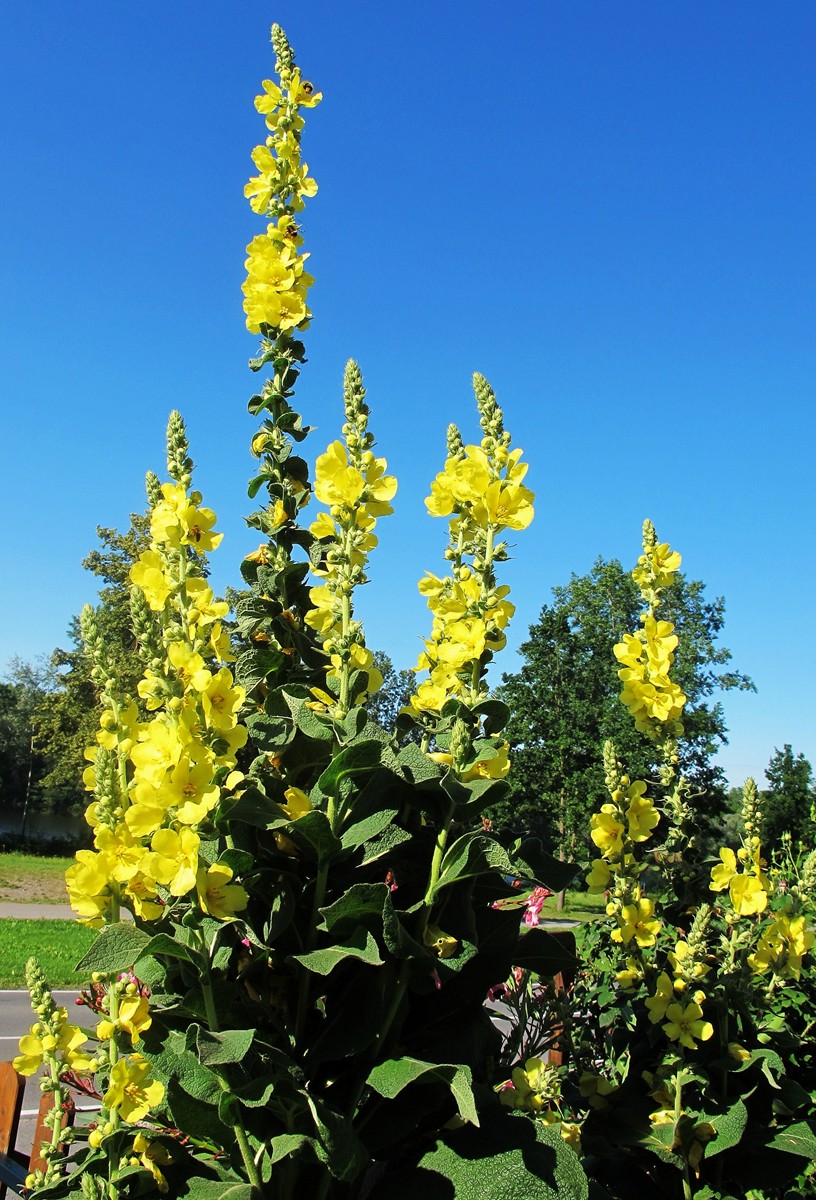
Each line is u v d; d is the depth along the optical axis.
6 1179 2.64
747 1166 2.68
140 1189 1.77
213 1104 1.70
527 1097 2.37
